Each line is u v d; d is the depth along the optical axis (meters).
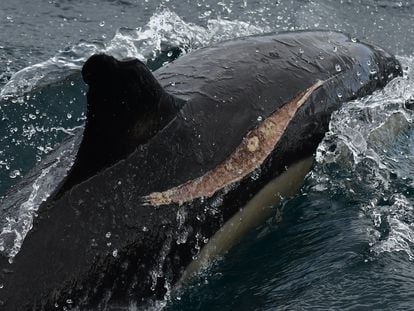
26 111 11.42
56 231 7.46
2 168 10.12
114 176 7.74
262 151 8.77
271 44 9.77
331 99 9.57
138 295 7.77
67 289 7.34
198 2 15.60
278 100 9.04
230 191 8.46
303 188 9.53
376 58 10.46
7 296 7.14
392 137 10.46
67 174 7.69
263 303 7.93
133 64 7.27
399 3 16.55
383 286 8.00
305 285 8.14
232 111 8.65
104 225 7.61
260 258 8.58
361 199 9.45
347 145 9.82
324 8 15.95
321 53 9.93
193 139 8.23
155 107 7.82
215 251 8.48
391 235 8.80
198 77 8.92
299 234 8.92
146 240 7.80
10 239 7.45
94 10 15.27
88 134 7.41
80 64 12.92
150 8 15.45
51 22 14.73
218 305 7.97
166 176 7.99
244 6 15.58
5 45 13.67
